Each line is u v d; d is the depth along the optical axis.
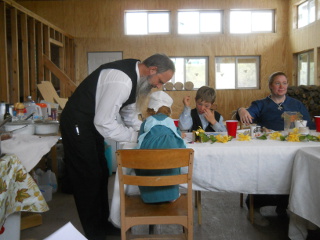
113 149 4.08
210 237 2.26
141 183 1.63
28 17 5.47
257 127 2.27
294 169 1.87
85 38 7.79
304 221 2.00
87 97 1.89
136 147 1.85
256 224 2.46
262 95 7.82
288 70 7.78
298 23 7.52
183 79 7.90
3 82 4.50
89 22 7.77
